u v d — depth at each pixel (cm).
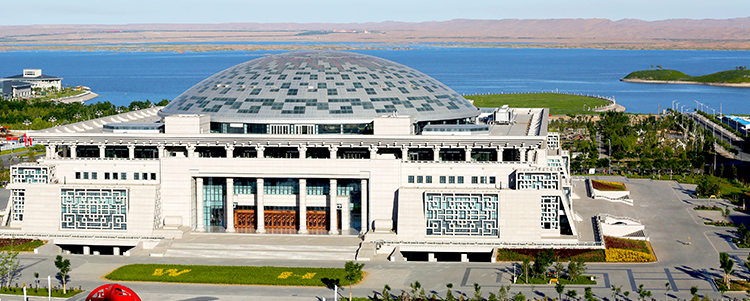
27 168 17712
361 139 17400
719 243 17350
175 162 17525
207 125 18612
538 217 16412
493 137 17238
